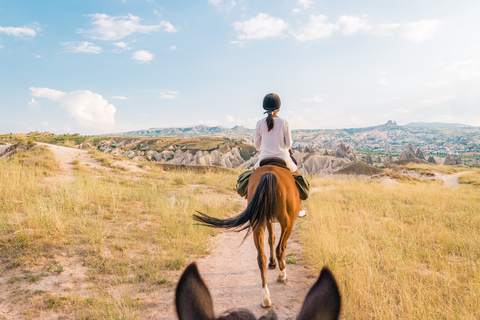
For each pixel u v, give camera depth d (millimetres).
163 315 4031
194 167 21219
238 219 3730
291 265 6008
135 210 9008
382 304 4047
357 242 6570
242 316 877
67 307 4098
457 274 5191
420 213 10156
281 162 4824
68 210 7883
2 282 4574
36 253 5379
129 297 4367
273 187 3799
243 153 157250
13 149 15797
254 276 5449
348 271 5012
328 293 946
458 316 3781
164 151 173625
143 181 13977
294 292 4746
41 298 4250
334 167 73812
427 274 5285
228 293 4785
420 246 6793
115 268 5379
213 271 5699
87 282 4816
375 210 10625
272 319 839
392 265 5496
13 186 9219
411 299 4211
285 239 4547
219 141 194875
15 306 4051
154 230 7590
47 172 12711
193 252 6598
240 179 5090
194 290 979
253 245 7426
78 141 191875
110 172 15156
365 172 40688
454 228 8477
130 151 172125
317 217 9008
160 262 5785
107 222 7727
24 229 6105
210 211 9773
